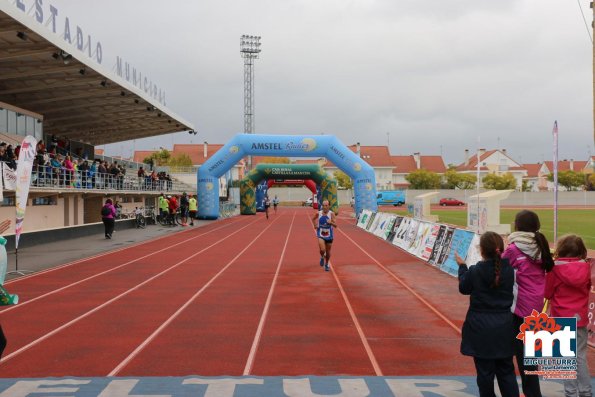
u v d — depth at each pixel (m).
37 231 20.91
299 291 11.01
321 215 14.08
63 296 10.45
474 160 114.38
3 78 21.95
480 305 4.44
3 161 19.48
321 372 5.92
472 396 5.15
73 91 26.53
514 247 4.80
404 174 106.94
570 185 98.50
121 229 29.23
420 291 11.06
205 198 39.81
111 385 5.43
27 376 5.77
